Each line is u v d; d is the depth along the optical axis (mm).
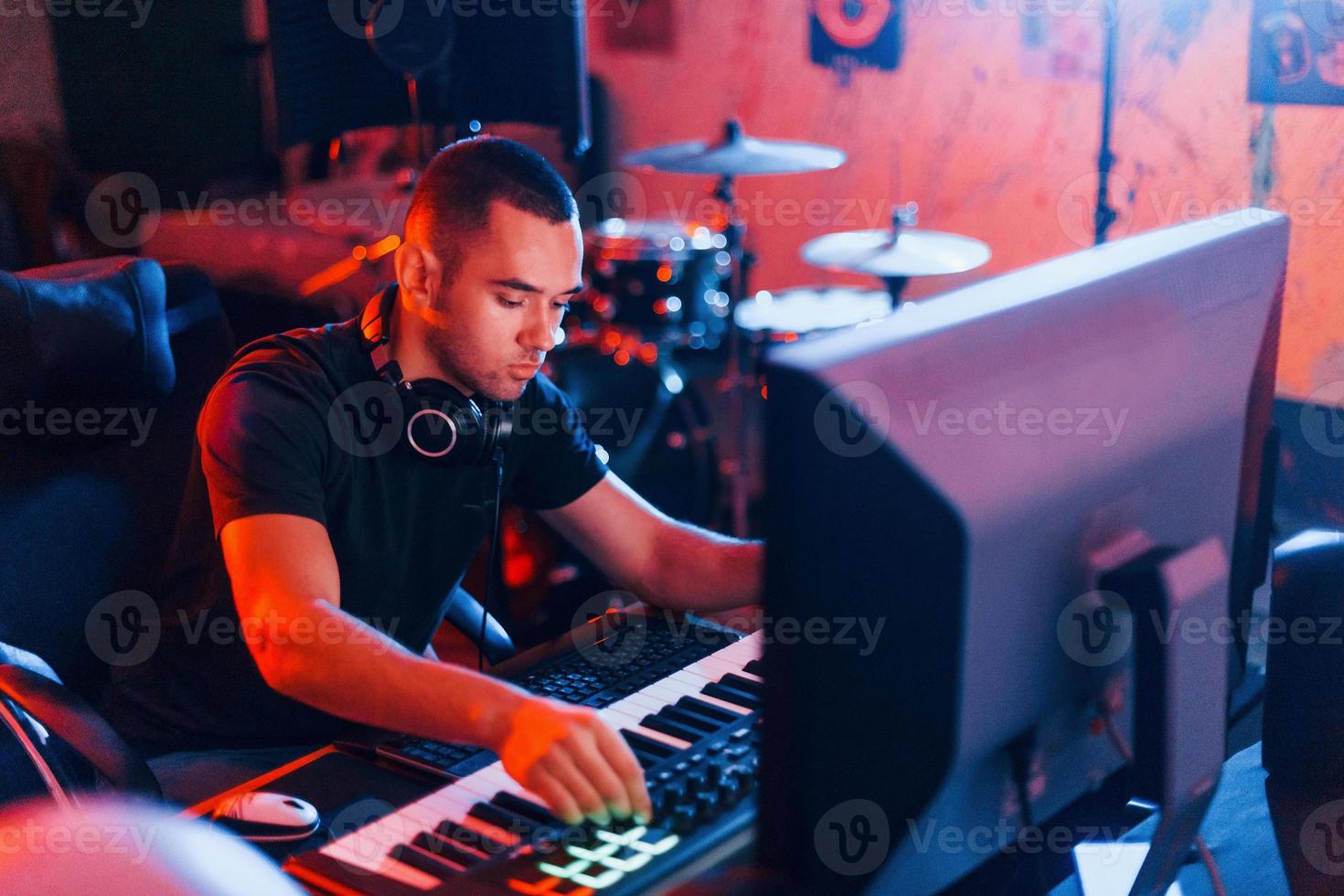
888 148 3660
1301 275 2750
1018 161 3334
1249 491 914
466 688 929
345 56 2594
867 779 671
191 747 1388
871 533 623
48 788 1348
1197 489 815
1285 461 2828
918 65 3500
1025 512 676
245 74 3262
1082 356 695
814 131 3848
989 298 683
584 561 3008
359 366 1314
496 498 1401
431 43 2555
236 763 1320
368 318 1328
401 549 1354
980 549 657
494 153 1219
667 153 3432
